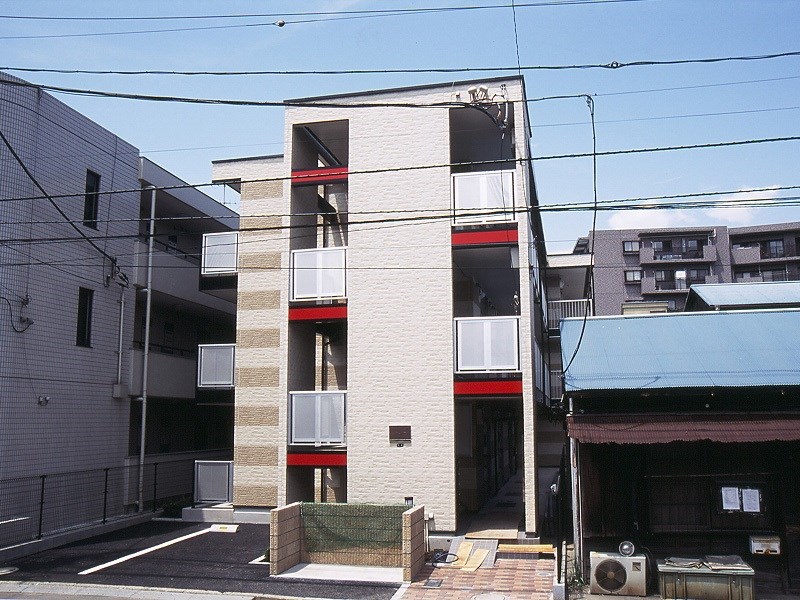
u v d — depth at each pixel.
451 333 16.36
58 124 18.23
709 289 17.34
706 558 11.39
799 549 12.04
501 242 16.36
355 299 17.03
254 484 18.77
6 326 16.31
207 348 20.19
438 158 17.08
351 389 16.72
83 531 16.73
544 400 20.91
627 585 11.34
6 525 15.15
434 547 15.23
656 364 12.91
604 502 12.34
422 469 16.05
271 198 20.23
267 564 13.81
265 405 19.08
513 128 17.47
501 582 12.39
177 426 24.89
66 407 18.03
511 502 20.59
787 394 12.16
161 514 19.45
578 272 32.47
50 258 17.77
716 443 12.25
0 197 16.27
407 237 16.94
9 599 11.65
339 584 12.41
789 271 66.38
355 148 17.58
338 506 14.02
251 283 19.81
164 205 23.27
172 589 12.14
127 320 20.64
